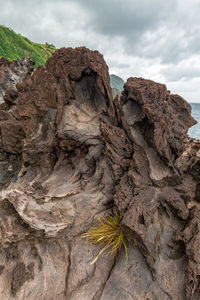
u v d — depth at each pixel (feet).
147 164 14.82
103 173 16.65
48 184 18.06
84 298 11.12
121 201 13.78
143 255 12.09
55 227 13.84
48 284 12.02
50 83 18.22
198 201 13.38
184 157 16.51
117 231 13.38
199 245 10.35
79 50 19.02
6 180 21.77
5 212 13.89
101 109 19.07
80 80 19.12
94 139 17.13
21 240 13.52
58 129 18.71
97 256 12.55
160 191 13.55
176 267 10.96
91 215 15.25
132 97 16.08
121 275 11.68
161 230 12.27
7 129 23.21
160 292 10.42
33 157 20.11
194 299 9.50
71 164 19.29
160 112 14.84
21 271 12.51
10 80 40.27
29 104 18.86
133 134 16.05
